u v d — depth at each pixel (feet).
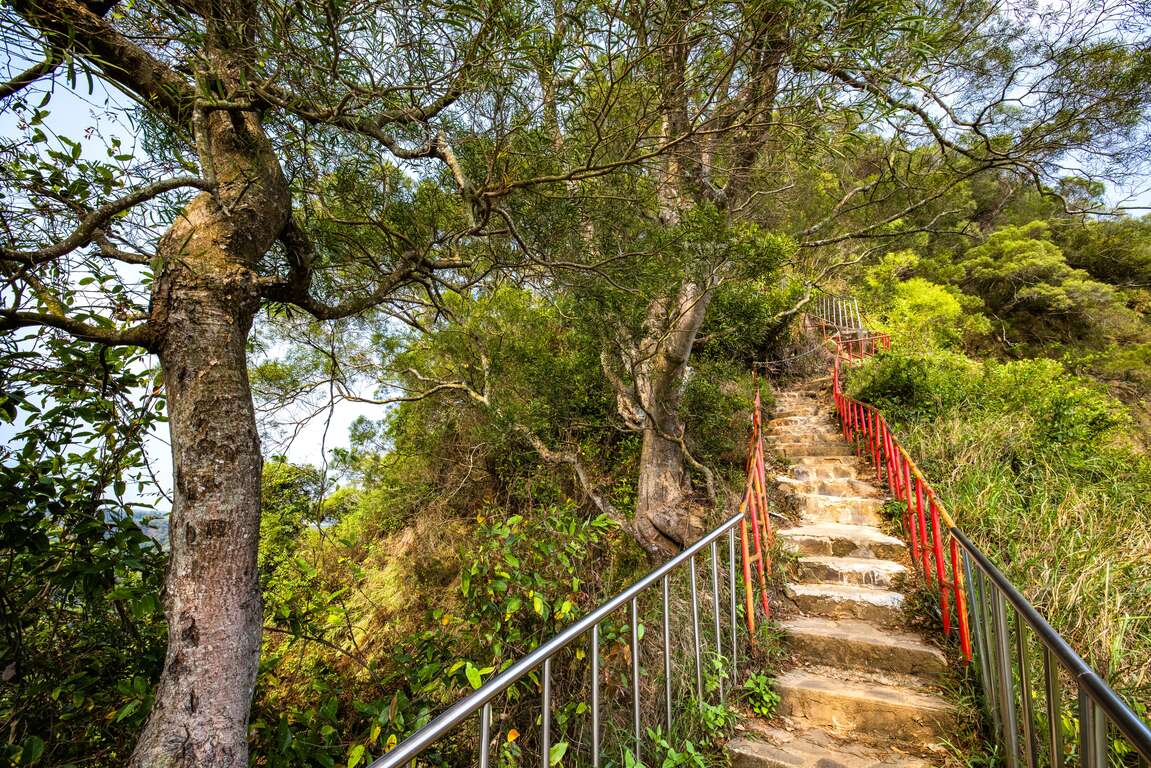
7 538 6.91
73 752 7.52
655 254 11.42
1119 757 7.48
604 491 22.50
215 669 6.03
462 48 5.80
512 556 9.91
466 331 20.35
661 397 18.99
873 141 13.25
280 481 15.96
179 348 6.72
